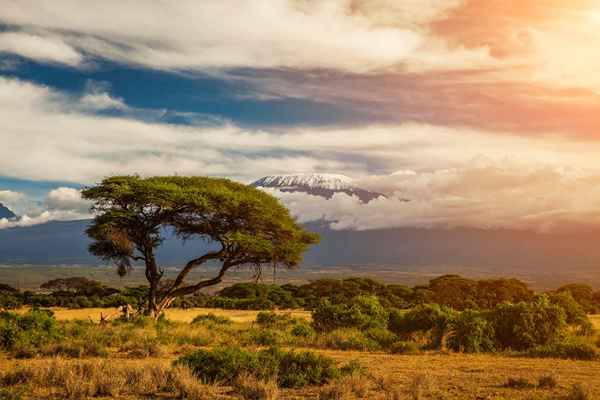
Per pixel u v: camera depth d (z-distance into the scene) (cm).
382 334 2558
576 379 1557
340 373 1484
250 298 7825
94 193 3669
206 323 3384
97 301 7281
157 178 4050
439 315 2505
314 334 2736
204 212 3734
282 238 4000
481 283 6912
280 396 1303
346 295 7669
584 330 3023
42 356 1934
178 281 3888
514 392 1362
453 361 1952
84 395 1270
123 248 3772
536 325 2370
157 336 2420
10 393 1226
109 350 2122
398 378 1537
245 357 1473
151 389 1328
